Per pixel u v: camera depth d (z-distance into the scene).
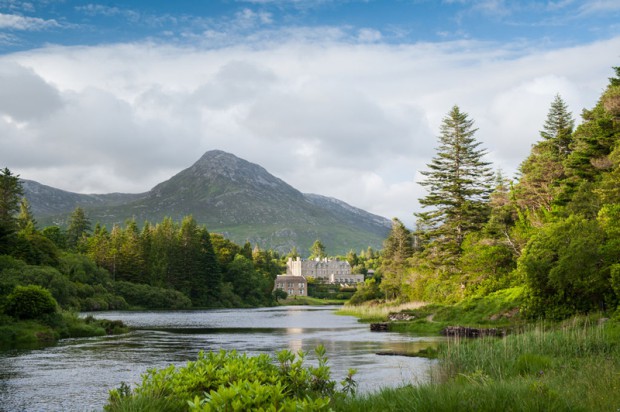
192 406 6.21
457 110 64.50
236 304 140.38
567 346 18.02
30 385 18.08
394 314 50.19
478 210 62.41
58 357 25.91
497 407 8.46
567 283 31.09
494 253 52.22
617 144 44.31
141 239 136.88
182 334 41.31
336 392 9.97
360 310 74.50
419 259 67.50
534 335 19.73
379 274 118.88
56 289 69.75
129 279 121.50
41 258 85.25
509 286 48.09
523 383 11.03
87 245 134.00
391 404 9.17
